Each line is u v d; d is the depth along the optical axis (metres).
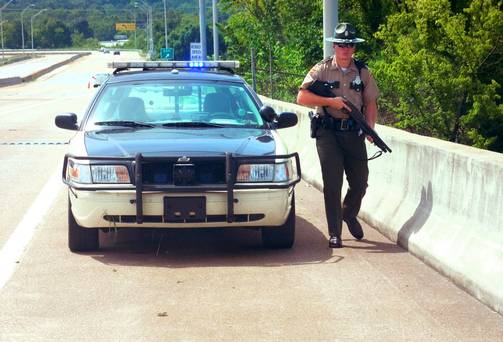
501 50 16.22
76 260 7.86
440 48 16.78
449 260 7.21
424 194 8.36
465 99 16.80
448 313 6.23
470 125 16.67
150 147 7.86
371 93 8.43
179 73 9.37
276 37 27.53
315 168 12.70
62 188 12.24
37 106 36.50
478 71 16.66
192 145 7.91
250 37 27.92
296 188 12.38
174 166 7.60
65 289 6.85
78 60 139.12
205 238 8.94
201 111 8.88
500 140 16.88
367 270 7.47
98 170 7.70
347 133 8.38
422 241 7.88
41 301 6.51
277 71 26.83
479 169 7.12
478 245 6.93
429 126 17.14
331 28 13.63
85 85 64.88
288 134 15.11
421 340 5.62
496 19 16.02
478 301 6.55
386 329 5.84
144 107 8.85
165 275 7.30
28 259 7.88
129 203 7.63
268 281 7.10
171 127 8.61
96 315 6.16
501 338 5.68
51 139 20.14
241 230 9.36
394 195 9.17
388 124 19.36
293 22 25.67
